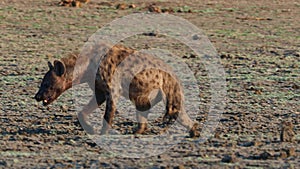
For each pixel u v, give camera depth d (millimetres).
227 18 101875
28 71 60656
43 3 110688
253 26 95000
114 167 30656
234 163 31391
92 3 111688
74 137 36844
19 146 34688
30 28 89812
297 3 118438
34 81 55844
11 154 33062
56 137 36719
